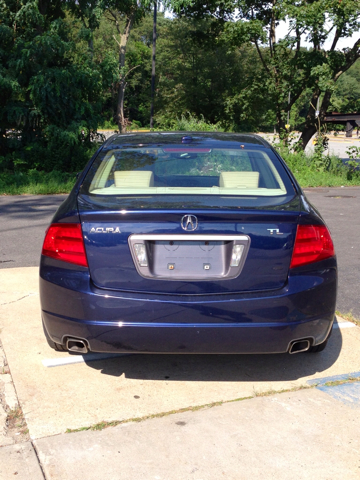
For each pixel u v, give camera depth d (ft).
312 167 61.26
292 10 69.51
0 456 8.21
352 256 21.98
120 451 8.40
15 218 30.94
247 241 9.37
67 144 62.28
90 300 9.45
